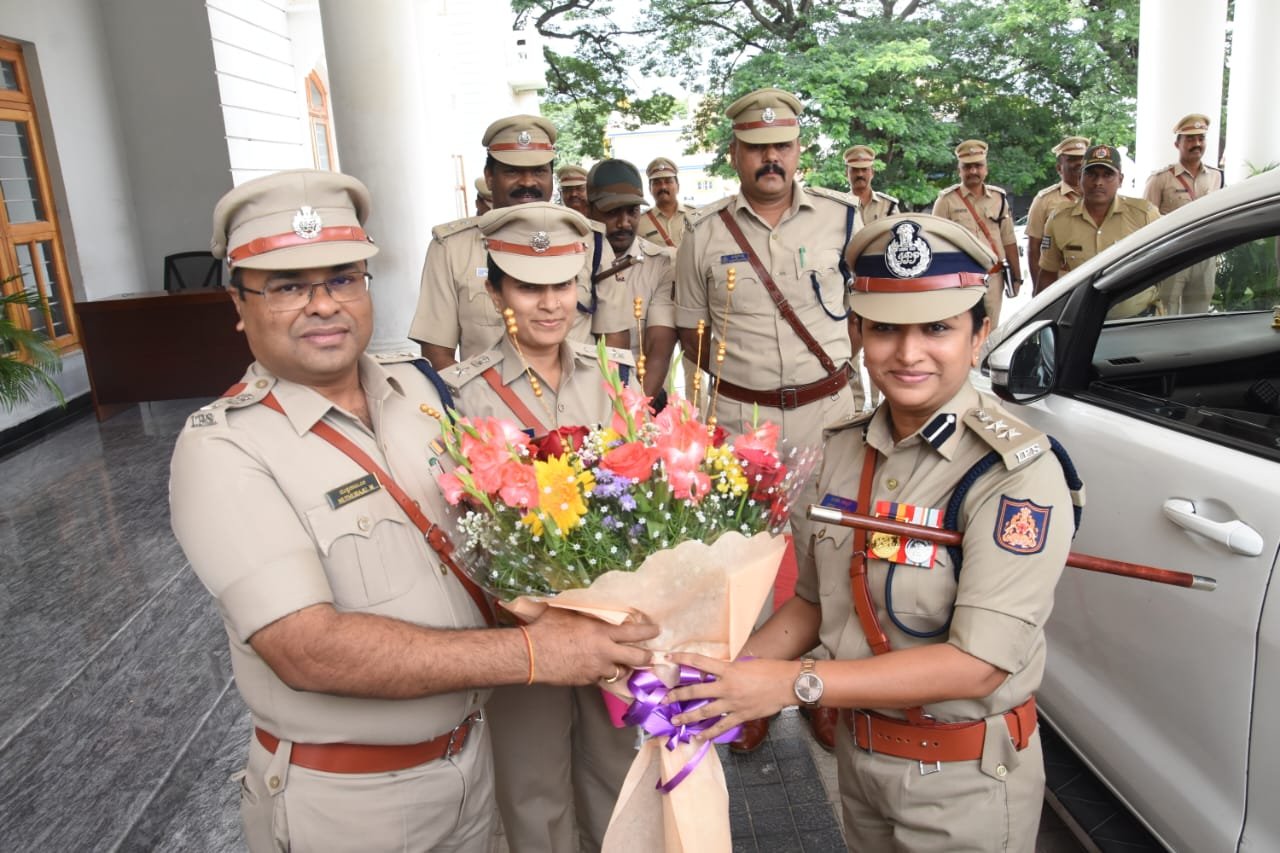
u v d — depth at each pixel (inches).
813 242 127.6
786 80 732.0
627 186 139.0
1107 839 80.4
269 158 395.2
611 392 59.8
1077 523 57.3
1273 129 384.5
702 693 53.7
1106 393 87.9
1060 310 96.5
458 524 55.0
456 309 129.3
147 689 128.0
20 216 297.3
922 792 57.5
